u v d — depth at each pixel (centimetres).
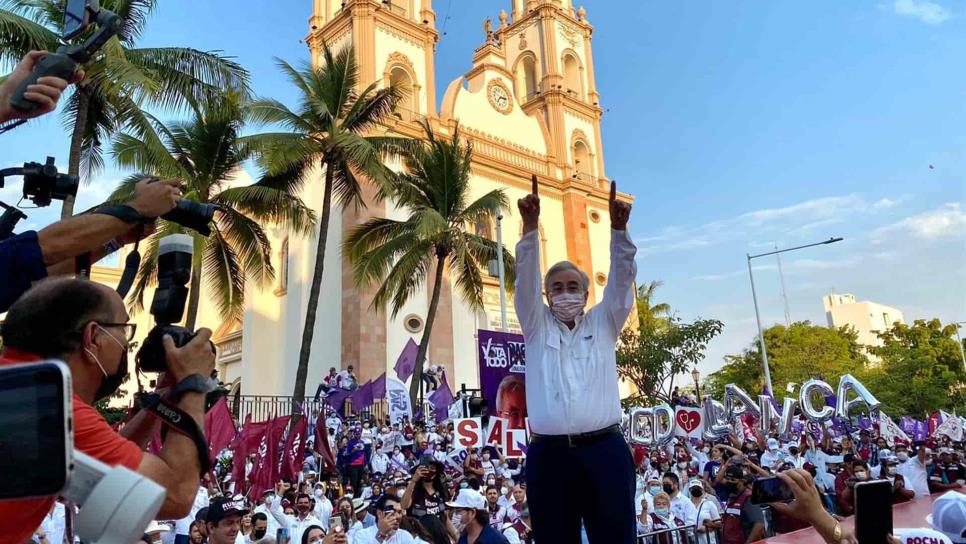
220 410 1251
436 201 2473
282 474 1258
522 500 1180
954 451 1919
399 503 886
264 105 2123
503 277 2511
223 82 1741
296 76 2172
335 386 2350
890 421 2431
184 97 1698
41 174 253
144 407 230
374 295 2784
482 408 1709
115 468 142
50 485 127
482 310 2675
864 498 258
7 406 130
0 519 167
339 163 2227
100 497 137
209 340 219
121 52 1464
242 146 2109
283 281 3316
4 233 254
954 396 5275
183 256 236
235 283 2286
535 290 339
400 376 2528
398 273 2395
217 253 2225
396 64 3278
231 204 2081
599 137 4162
